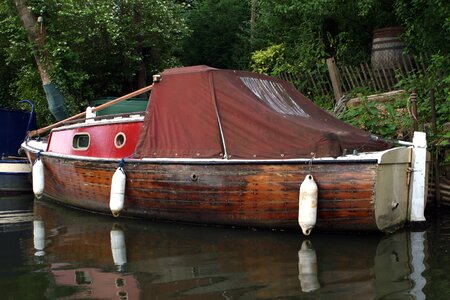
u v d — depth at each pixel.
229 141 6.21
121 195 6.73
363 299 3.61
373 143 6.18
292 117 6.28
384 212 5.51
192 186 6.29
